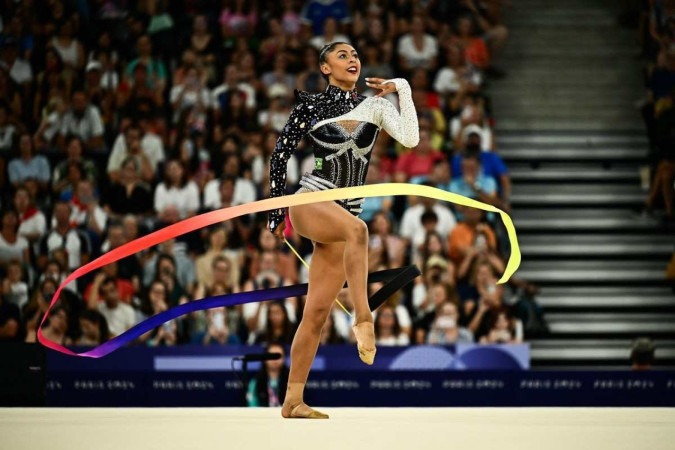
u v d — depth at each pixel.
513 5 31.53
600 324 24.17
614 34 31.14
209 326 21.25
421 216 23.31
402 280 10.77
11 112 26.67
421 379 18.09
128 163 24.88
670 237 26.06
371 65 27.52
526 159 27.72
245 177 24.62
